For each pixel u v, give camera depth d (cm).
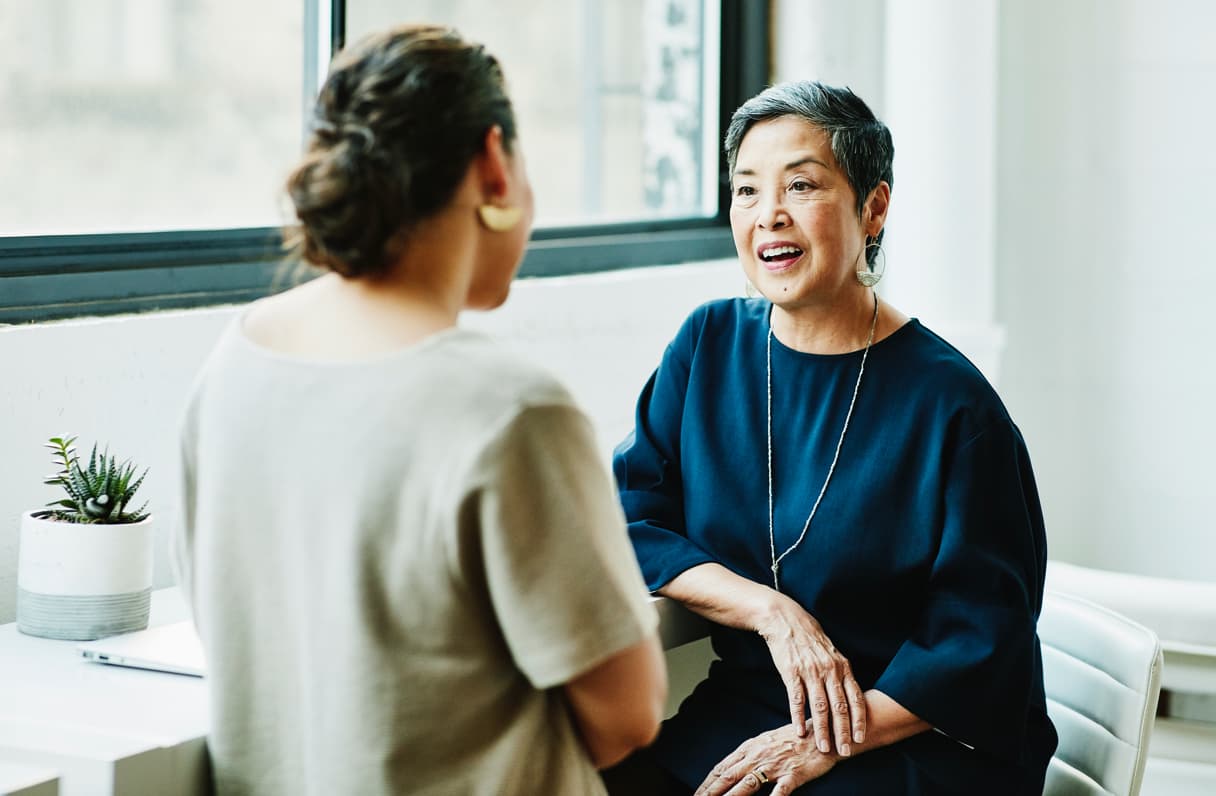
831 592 158
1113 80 335
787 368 165
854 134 157
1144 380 341
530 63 320
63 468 178
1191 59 329
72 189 212
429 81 104
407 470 101
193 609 121
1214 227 331
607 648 103
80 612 150
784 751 153
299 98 240
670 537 168
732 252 333
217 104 233
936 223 315
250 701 113
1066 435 350
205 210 232
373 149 103
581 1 327
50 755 116
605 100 331
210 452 111
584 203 332
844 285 162
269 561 109
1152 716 162
